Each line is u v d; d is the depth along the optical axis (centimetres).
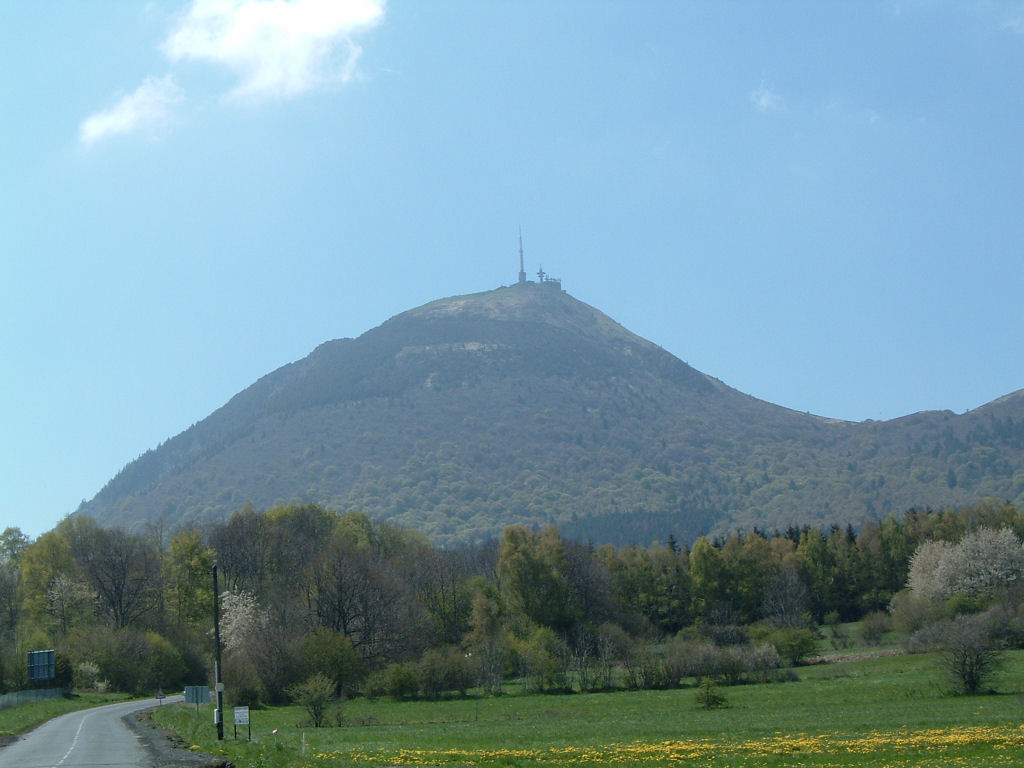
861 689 11900
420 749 7638
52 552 17350
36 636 14450
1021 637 14925
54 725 9625
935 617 16412
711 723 9294
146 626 17462
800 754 6762
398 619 15525
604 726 9419
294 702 13312
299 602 15975
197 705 10738
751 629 17475
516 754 7069
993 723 8206
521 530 19200
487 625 16875
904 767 5994
